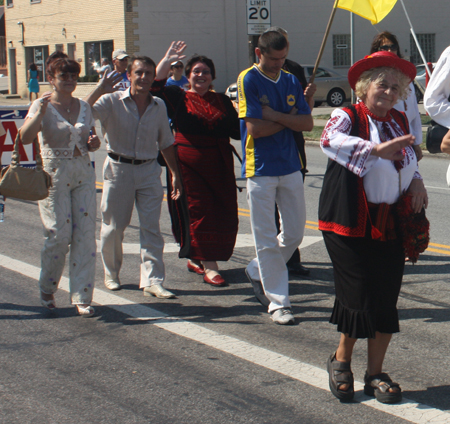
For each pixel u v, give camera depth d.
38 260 6.58
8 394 3.72
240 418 3.44
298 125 4.78
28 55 34.78
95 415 3.48
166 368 4.07
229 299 5.48
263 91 4.73
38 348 4.39
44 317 4.99
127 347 4.40
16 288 5.69
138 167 5.40
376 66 3.50
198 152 5.74
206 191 5.76
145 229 5.51
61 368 4.07
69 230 4.88
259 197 4.86
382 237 3.46
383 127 3.52
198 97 5.73
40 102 4.54
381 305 3.52
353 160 3.37
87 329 4.74
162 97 5.71
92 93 5.19
